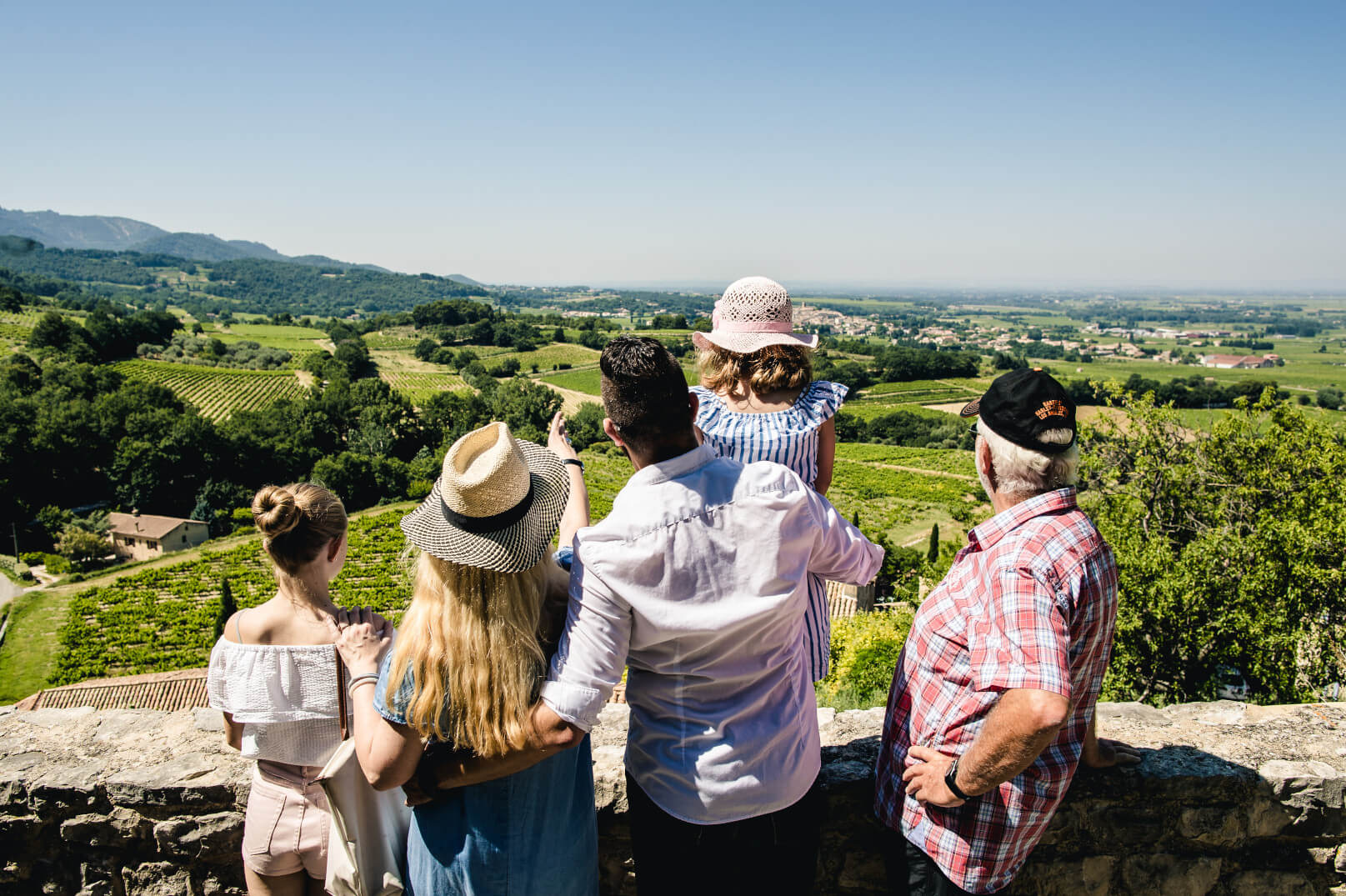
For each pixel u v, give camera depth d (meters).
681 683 1.71
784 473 1.75
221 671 2.08
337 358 130.25
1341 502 13.41
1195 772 2.42
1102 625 1.83
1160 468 15.56
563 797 1.87
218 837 2.51
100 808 2.55
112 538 59.00
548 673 1.67
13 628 43.12
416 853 1.84
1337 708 2.87
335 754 1.95
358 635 1.92
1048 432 1.80
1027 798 1.87
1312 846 2.49
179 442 67.12
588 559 1.64
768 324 2.13
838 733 2.67
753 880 1.77
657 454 1.70
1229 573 12.19
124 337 120.50
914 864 2.03
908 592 19.52
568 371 138.12
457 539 1.60
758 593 1.67
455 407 89.19
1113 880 2.46
